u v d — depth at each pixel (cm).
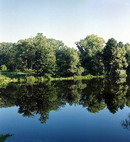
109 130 1747
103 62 7425
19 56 7625
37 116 2238
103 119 2069
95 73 7275
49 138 1575
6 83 5206
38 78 6075
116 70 6931
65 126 1880
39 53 6381
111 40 7544
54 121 2041
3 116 2250
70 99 3142
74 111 2417
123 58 7156
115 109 2439
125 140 1523
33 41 7319
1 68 8075
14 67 8000
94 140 1532
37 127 1862
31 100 3108
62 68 6962
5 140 1541
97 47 8856
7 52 9344
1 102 2970
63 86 4591
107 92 3619
